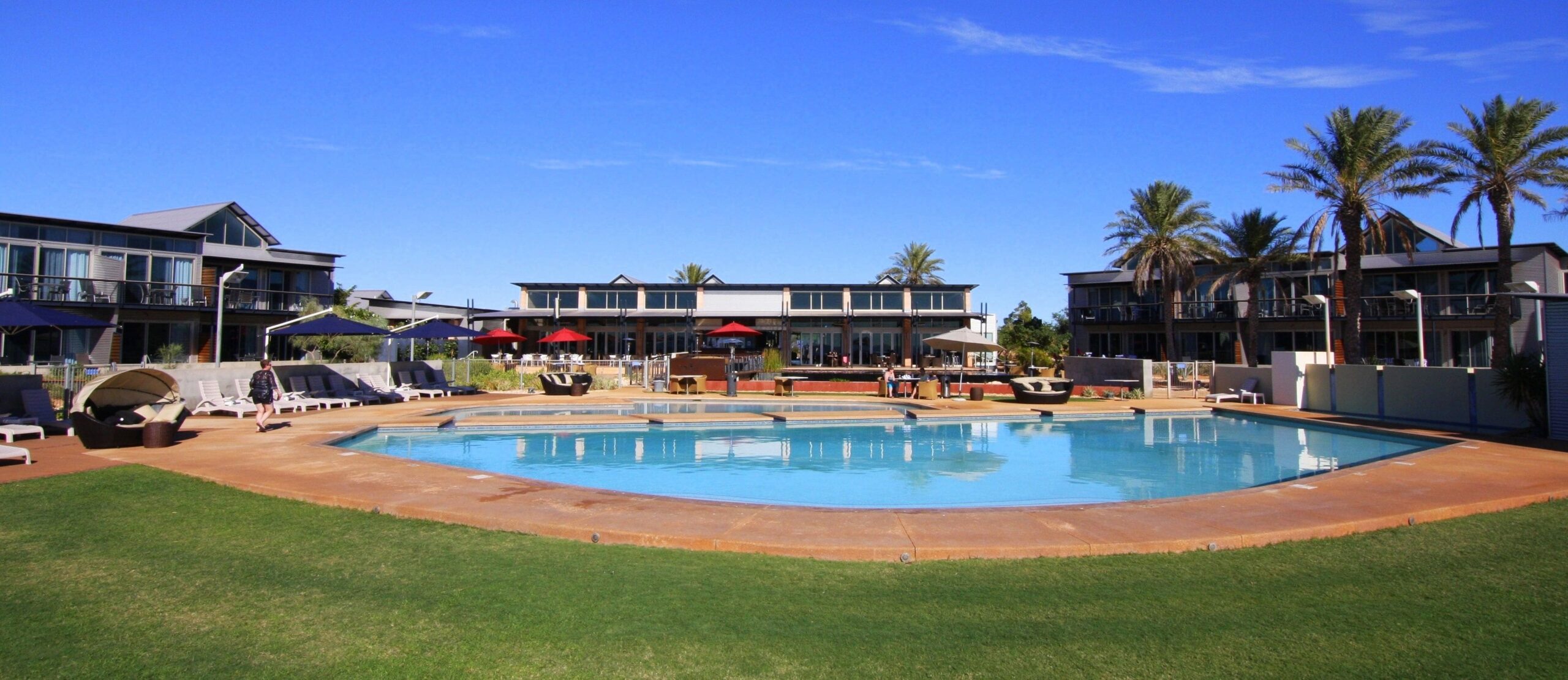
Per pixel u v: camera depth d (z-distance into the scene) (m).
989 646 5.02
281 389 20.48
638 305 49.97
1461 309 39.78
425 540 7.50
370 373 25.70
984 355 48.88
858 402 25.52
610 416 20.06
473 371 31.55
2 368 21.41
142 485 9.58
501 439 17.12
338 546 7.25
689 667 4.68
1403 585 6.22
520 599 5.82
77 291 31.89
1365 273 42.56
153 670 4.57
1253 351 42.59
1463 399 17.84
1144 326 49.91
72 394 16.69
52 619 5.34
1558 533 7.75
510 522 8.05
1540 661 4.71
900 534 7.68
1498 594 5.92
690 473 13.16
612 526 7.92
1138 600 5.93
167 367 19.64
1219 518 8.36
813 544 7.29
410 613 5.51
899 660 4.80
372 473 10.73
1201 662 4.76
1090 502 10.57
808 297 50.56
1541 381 15.61
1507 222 29.11
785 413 21.06
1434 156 30.78
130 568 6.48
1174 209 41.81
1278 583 6.30
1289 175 33.78
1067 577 6.54
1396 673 4.57
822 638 5.14
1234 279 44.62
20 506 8.40
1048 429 19.67
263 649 4.88
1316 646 4.96
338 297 41.97
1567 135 28.42
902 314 48.97
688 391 28.89
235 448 12.91
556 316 47.94
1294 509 8.80
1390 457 12.66
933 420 20.53
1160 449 16.11
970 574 6.63
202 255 36.19
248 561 6.74
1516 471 11.16
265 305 38.84
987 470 13.52
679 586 6.20
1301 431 19.20
